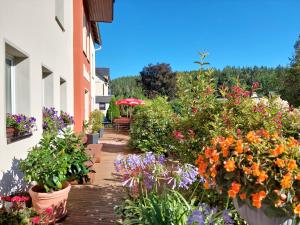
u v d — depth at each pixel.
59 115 6.15
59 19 6.54
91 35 13.80
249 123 3.39
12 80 4.15
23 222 2.78
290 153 1.91
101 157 7.94
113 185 5.02
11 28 3.57
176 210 2.55
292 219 1.88
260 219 1.95
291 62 17.20
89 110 12.68
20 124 3.71
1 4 3.29
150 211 2.61
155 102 9.97
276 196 1.80
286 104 4.28
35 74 4.51
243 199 1.91
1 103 3.26
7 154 3.40
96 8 10.91
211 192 3.06
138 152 8.87
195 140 3.57
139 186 3.21
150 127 8.48
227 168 1.88
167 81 33.66
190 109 4.39
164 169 3.25
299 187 1.80
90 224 3.38
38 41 4.68
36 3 4.57
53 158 3.47
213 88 4.23
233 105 3.59
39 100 4.71
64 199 3.50
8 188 3.42
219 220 2.39
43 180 3.33
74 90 8.56
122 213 3.10
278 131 3.37
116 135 14.09
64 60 6.89
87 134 9.13
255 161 1.91
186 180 2.96
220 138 2.42
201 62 4.51
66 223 3.40
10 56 4.04
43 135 4.26
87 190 4.71
